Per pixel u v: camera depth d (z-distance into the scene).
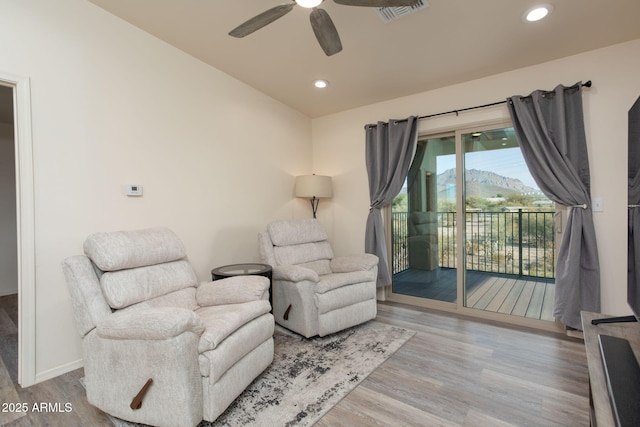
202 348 1.54
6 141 4.27
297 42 2.55
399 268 3.79
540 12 2.12
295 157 4.11
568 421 1.60
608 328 1.52
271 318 2.06
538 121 2.76
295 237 3.22
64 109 2.01
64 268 1.70
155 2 2.10
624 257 2.48
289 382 1.96
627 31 2.33
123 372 1.53
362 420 1.61
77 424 1.59
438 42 2.51
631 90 2.46
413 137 3.49
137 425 1.58
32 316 1.89
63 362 2.02
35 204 1.89
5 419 1.62
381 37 2.44
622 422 0.83
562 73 2.73
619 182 2.50
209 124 2.97
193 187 2.83
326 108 4.07
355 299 2.78
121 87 2.31
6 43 1.79
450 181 3.41
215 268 2.90
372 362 2.22
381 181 3.69
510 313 3.08
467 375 2.04
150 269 2.04
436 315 3.23
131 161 2.37
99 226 2.18
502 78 3.03
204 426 1.57
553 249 2.88
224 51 2.72
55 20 1.98
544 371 2.09
